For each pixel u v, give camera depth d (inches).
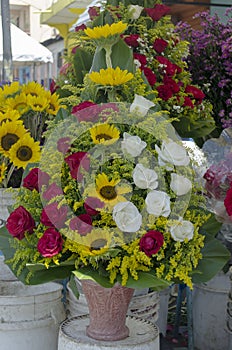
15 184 88.7
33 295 76.5
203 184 79.6
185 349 111.2
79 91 70.6
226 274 104.3
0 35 258.5
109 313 64.9
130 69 70.2
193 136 101.7
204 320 107.7
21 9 455.2
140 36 97.7
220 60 117.3
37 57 283.3
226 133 93.7
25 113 88.8
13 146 78.6
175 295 132.7
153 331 68.9
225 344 106.6
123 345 63.3
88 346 63.6
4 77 209.6
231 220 81.1
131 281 60.9
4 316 75.8
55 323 78.5
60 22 286.0
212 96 117.8
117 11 96.9
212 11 205.0
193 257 63.3
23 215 63.2
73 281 69.6
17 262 66.2
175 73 98.0
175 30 121.5
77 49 85.4
